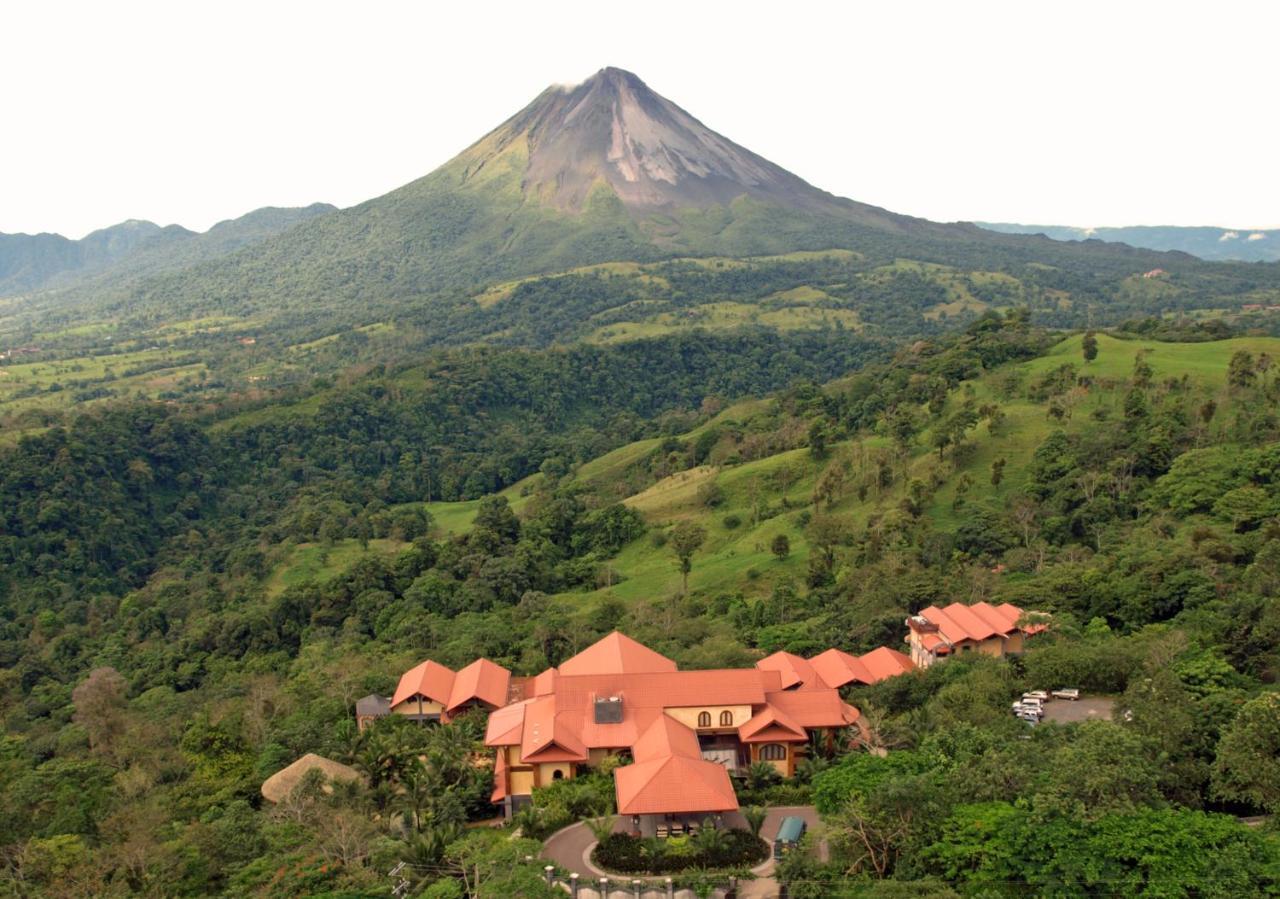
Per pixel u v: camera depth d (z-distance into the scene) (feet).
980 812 161.99
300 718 278.67
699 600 417.08
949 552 398.42
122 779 242.99
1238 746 174.09
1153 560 314.35
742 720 226.58
